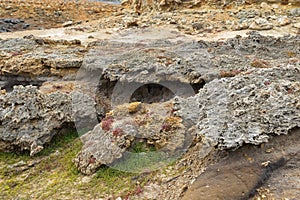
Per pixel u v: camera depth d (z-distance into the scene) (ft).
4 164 20.68
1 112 22.31
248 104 16.88
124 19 52.06
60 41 36.68
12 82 30.91
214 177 14.82
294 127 16.08
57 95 24.29
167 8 52.90
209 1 50.80
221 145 15.34
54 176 19.22
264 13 45.06
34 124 22.20
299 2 45.98
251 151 15.34
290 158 14.92
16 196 17.81
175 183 16.34
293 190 13.56
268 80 18.70
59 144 22.35
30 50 33.30
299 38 32.32
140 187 16.90
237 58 26.94
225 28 41.70
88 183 17.95
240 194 13.73
